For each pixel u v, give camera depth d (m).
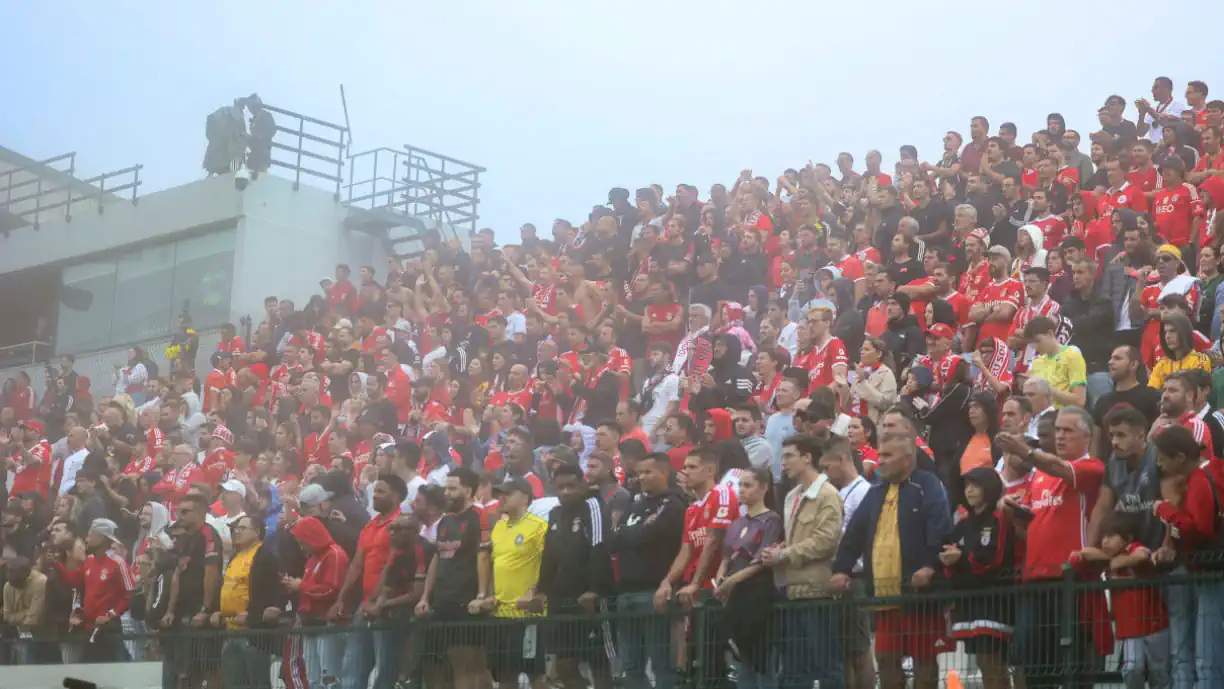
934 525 8.91
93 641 14.17
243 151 26.92
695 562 10.18
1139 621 8.14
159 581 13.92
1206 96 18.67
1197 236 15.33
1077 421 9.20
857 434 11.92
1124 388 10.96
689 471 10.51
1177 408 9.78
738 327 16.25
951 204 17.45
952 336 13.27
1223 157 15.89
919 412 12.10
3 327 30.59
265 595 12.84
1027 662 8.39
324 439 17.91
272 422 19.58
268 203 26.67
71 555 15.40
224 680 12.84
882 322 15.42
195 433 20.53
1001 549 8.75
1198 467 8.31
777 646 9.21
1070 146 18.83
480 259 21.92
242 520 13.36
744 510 9.83
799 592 9.28
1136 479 8.90
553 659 10.40
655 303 17.64
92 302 29.05
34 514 17.95
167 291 27.66
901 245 16.34
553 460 10.81
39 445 20.86
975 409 11.40
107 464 17.84
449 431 16.39
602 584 10.47
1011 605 8.48
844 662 8.98
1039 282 13.70
